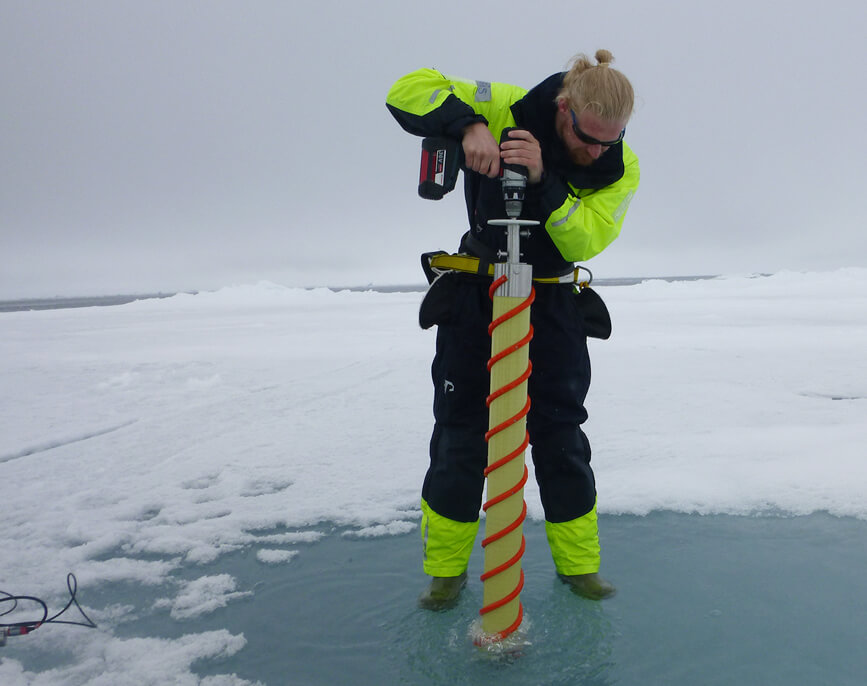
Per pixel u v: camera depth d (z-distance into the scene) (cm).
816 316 1230
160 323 1512
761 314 1305
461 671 159
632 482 280
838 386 507
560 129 165
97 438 403
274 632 179
